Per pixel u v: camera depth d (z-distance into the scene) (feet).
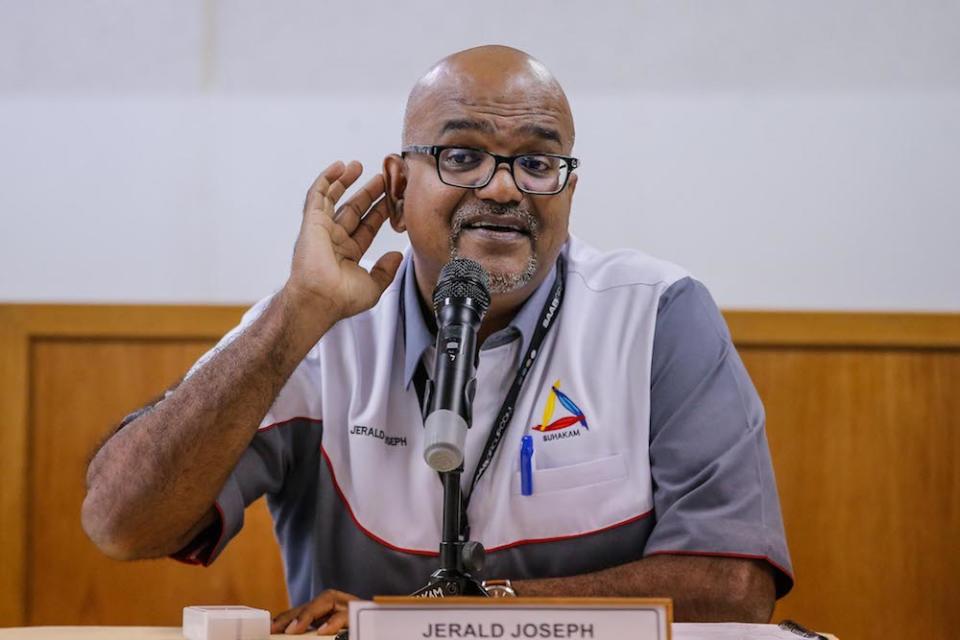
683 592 22.81
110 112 43.27
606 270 26.94
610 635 14.32
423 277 25.57
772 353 41.11
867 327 40.91
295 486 26.30
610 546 24.58
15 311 42.32
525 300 25.71
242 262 42.83
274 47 43.29
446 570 17.21
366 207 25.39
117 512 23.09
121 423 24.85
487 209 23.97
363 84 43.11
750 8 42.29
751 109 42.06
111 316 42.37
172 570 40.98
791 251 41.65
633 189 42.16
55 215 42.96
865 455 40.60
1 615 40.52
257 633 18.07
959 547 40.11
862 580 40.11
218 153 43.11
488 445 24.95
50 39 43.39
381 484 25.09
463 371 16.96
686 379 25.08
